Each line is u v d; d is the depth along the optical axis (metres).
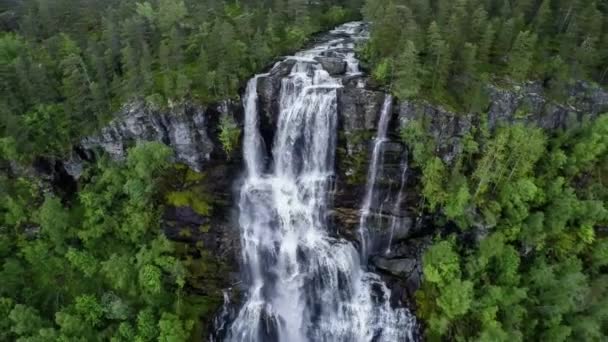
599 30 52.72
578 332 43.00
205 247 51.22
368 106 49.22
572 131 49.22
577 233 46.50
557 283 43.22
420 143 47.56
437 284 46.44
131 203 48.66
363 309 50.41
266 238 53.03
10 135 48.66
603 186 48.62
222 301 50.44
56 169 51.69
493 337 40.84
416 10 58.66
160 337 43.34
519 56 49.59
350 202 52.22
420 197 49.47
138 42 58.66
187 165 53.50
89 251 47.81
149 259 46.12
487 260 44.12
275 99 53.06
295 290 52.38
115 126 50.91
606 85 52.69
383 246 52.06
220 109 51.75
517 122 49.28
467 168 48.75
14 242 47.72
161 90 51.66
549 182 47.62
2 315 43.06
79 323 42.84
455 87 49.88
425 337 46.75
